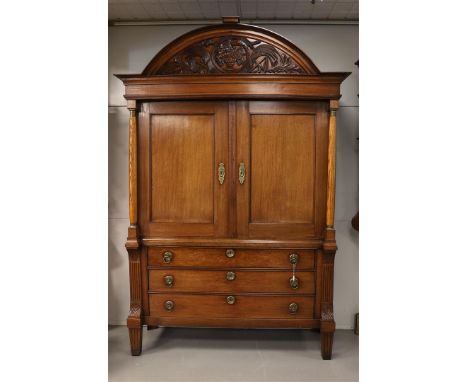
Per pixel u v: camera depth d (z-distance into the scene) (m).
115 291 3.65
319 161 2.80
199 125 2.82
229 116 2.79
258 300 2.85
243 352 3.08
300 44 3.46
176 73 2.81
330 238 2.76
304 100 2.78
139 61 3.52
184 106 2.82
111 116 3.57
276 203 2.82
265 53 2.77
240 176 2.80
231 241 2.81
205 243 2.82
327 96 2.71
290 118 2.80
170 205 2.86
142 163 2.86
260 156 2.81
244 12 3.30
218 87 2.73
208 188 2.84
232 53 2.78
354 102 3.47
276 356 3.02
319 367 2.84
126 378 2.67
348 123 3.49
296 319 2.85
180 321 2.89
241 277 2.84
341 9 3.22
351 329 3.58
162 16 3.39
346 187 3.53
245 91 2.72
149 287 2.90
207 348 3.15
